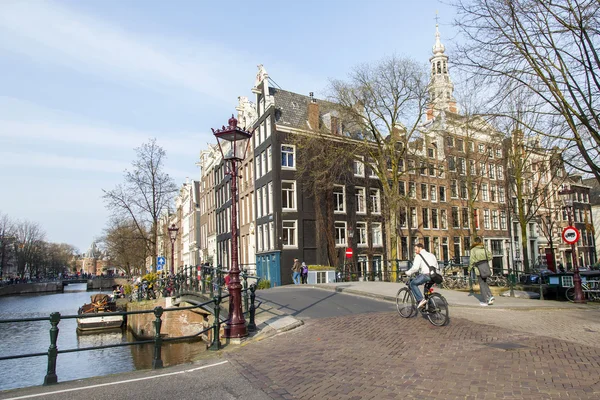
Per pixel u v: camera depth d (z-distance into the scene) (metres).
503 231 48.12
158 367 8.36
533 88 13.69
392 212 30.34
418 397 5.75
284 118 34.00
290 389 6.46
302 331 10.89
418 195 41.19
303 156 31.84
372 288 18.31
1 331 31.86
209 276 19.98
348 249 31.70
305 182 32.78
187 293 23.39
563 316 11.97
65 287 111.19
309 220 32.78
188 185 70.56
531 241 51.81
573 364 6.93
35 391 6.73
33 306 51.78
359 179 36.44
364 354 8.27
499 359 7.36
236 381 7.01
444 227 43.19
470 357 7.58
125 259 68.69
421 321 11.18
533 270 31.03
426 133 31.03
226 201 45.16
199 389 6.63
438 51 42.34
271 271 31.86
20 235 95.06
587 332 9.63
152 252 40.34
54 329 7.44
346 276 31.16
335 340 9.66
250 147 37.41
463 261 26.59
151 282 33.19
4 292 71.75
